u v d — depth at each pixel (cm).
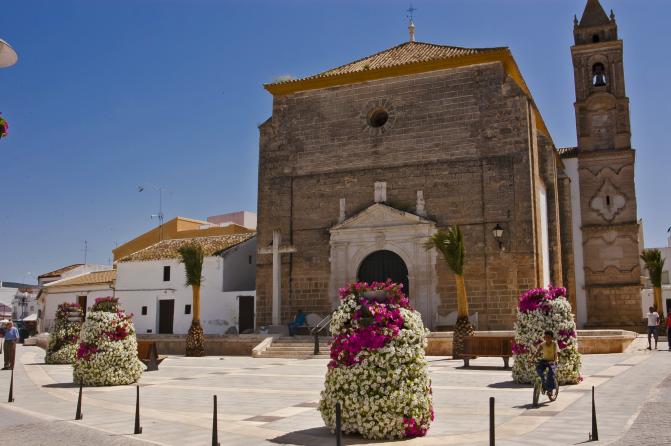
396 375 998
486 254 2814
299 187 3209
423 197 2958
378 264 3011
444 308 2833
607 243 3703
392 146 3053
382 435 989
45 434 1080
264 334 2977
